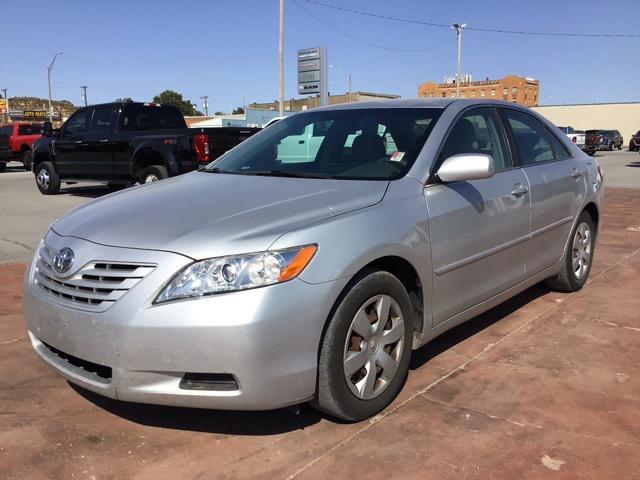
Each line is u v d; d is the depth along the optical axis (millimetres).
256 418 3209
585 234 5398
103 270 2816
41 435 3068
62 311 2896
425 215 3365
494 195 3947
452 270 3592
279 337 2676
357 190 3273
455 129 3906
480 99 4375
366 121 4074
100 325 2736
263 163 4105
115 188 15516
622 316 4770
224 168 4203
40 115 70438
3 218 10203
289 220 2891
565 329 4492
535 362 3902
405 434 3035
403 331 3283
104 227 3043
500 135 4359
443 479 2664
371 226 3047
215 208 3086
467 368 3822
